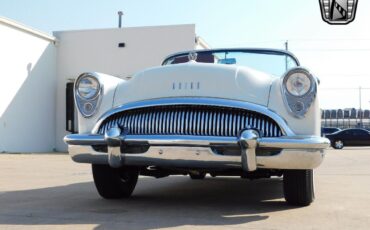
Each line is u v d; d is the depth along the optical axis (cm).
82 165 1030
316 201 474
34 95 2062
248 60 536
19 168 938
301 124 376
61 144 2203
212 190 575
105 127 402
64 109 2209
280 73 514
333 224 360
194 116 379
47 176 750
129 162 392
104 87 418
